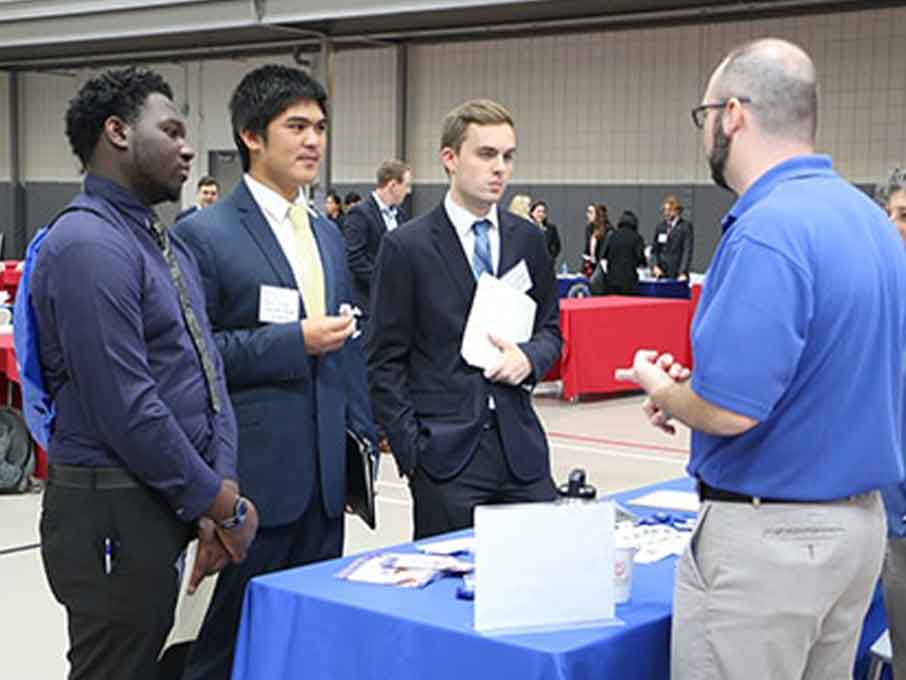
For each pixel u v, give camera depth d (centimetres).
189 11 1250
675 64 1346
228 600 242
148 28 1280
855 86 1227
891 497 215
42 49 1698
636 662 180
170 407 192
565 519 180
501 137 263
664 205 1276
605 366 845
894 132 1209
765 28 1280
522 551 177
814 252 159
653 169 1373
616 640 175
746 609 165
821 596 164
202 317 210
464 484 264
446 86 1514
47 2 1339
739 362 156
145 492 188
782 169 168
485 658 172
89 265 181
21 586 410
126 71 196
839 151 1241
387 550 222
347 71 1582
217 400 204
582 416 784
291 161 243
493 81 1480
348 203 1298
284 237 249
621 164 1395
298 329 234
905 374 196
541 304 281
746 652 166
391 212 613
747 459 165
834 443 163
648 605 191
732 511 167
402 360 270
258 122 242
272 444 239
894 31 1200
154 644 195
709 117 175
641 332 868
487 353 264
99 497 187
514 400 270
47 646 353
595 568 181
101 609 190
